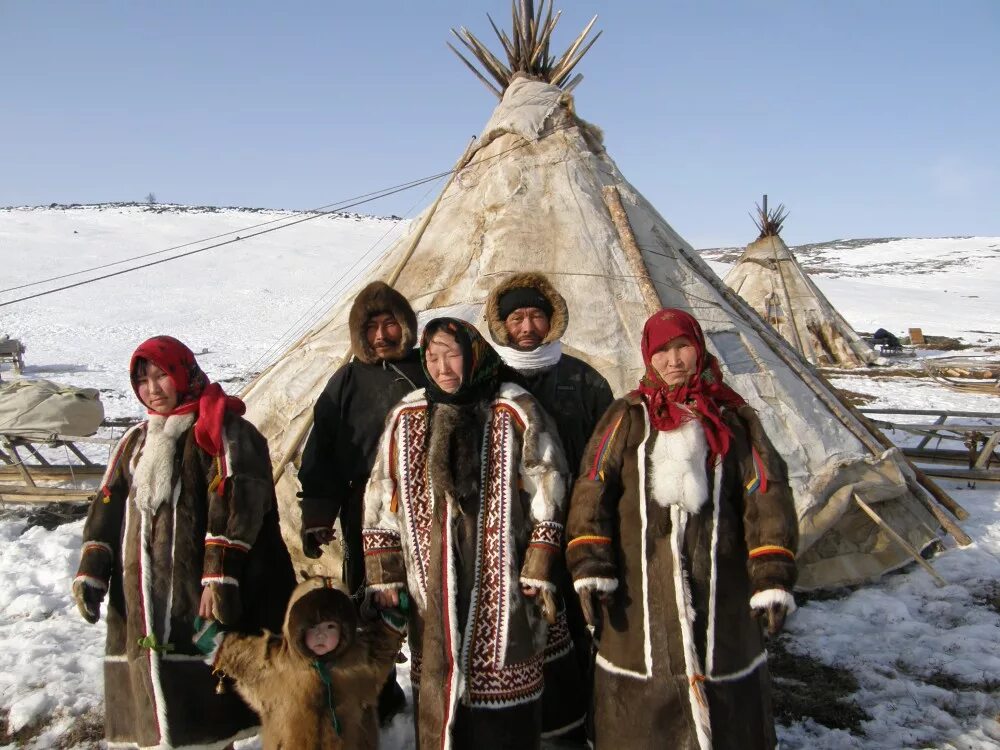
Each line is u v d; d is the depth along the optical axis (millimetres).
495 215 5918
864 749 3479
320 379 5496
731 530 2666
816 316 21609
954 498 7227
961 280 63656
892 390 16391
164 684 2854
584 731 3297
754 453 2674
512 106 6543
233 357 22141
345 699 2820
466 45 7281
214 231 55312
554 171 6133
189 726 2887
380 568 2822
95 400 8328
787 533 2594
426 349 2799
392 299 3412
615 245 5762
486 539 2719
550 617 2660
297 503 4977
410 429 2832
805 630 4672
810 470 5254
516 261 5625
